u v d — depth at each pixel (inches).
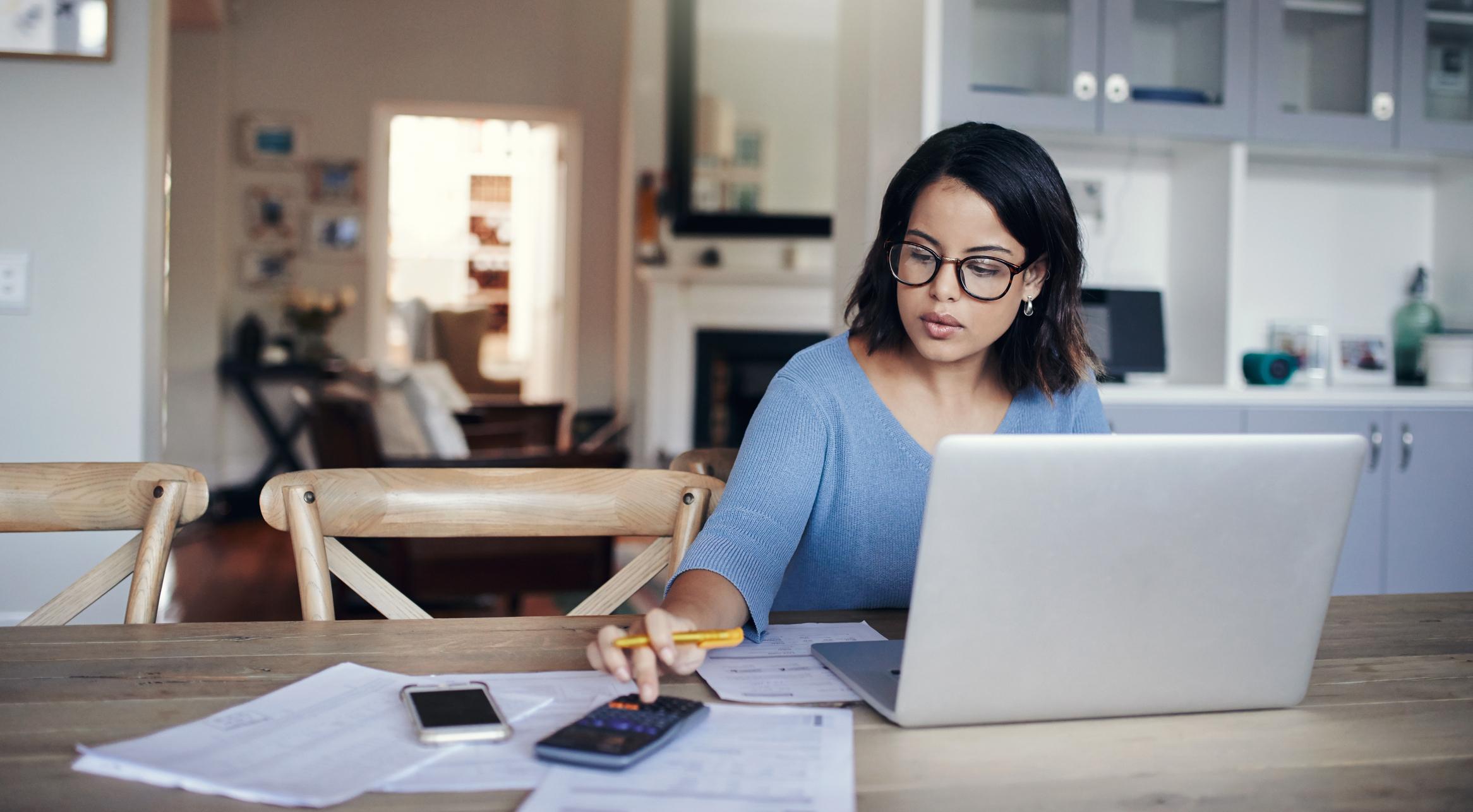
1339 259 131.4
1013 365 51.1
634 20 238.4
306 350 240.2
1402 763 30.8
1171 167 126.0
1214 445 30.8
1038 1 110.8
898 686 31.5
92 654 37.9
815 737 30.8
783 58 238.5
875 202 121.4
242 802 26.4
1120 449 30.1
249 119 244.8
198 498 47.4
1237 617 33.0
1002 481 29.6
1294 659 34.1
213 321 237.1
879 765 29.4
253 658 37.7
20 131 95.7
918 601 30.4
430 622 42.6
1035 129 111.0
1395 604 49.8
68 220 96.3
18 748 29.4
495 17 255.0
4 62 95.7
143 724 31.3
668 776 27.9
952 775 28.9
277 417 244.5
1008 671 31.8
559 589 128.9
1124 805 27.5
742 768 28.6
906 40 111.8
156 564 46.1
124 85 96.5
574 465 132.3
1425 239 133.6
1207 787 28.8
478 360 284.4
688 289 237.3
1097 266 125.0
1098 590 31.4
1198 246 121.4
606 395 263.4
